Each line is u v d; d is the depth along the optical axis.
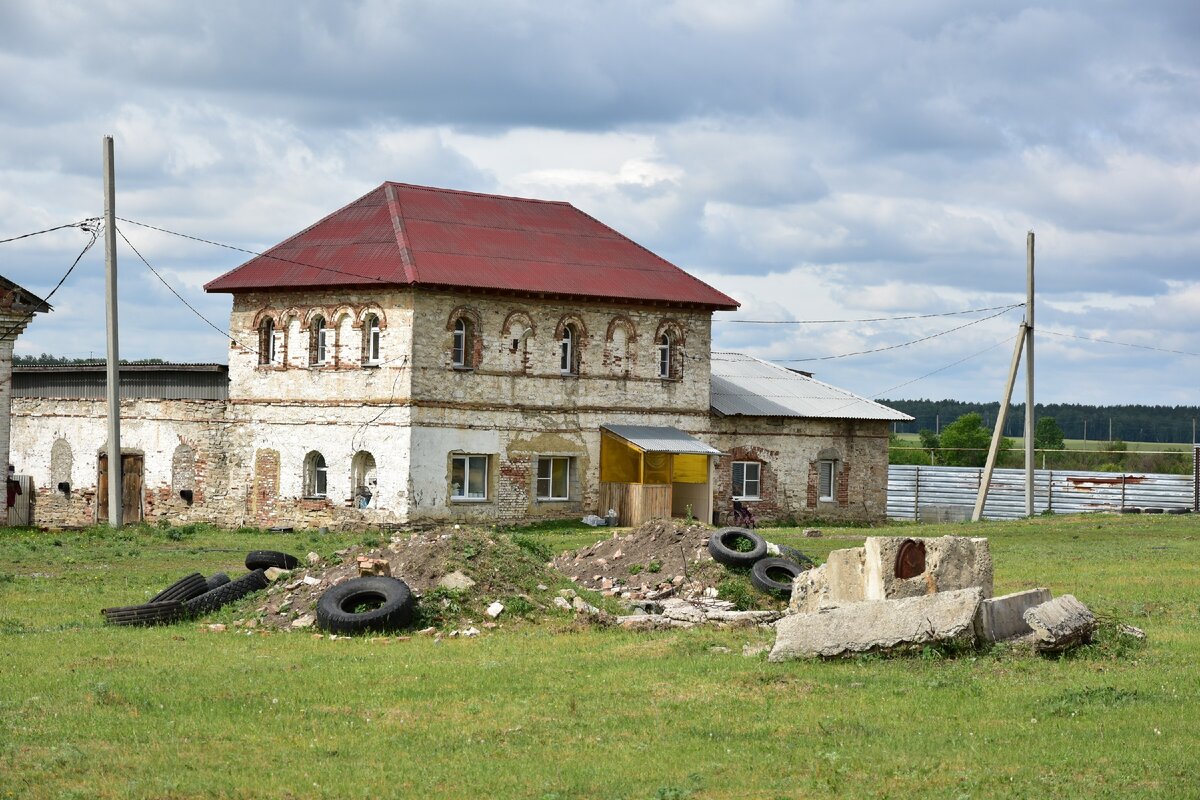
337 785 14.52
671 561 32.09
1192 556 38.28
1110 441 119.12
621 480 54.44
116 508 46.28
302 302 51.34
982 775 14.65
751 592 30.66
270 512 51.81
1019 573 33.59
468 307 50.34
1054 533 49.44
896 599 21.55
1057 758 15.26
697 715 17.42
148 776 14.83
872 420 61.22
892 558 23.30
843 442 61.38
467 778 14.77
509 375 51.53
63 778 14.77
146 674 20.19
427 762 15.43
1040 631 20.47
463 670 20.42
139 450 54.97
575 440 53.34
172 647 22.88
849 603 21.42
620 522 53.41
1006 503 71.62
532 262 53.31
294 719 17.33
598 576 32.06
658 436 54.44
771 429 59.22
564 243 56.03
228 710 17.83
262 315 52.31
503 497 51.41
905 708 17.56
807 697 18.23
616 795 14.13
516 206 57.59
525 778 14.73
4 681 19.62
